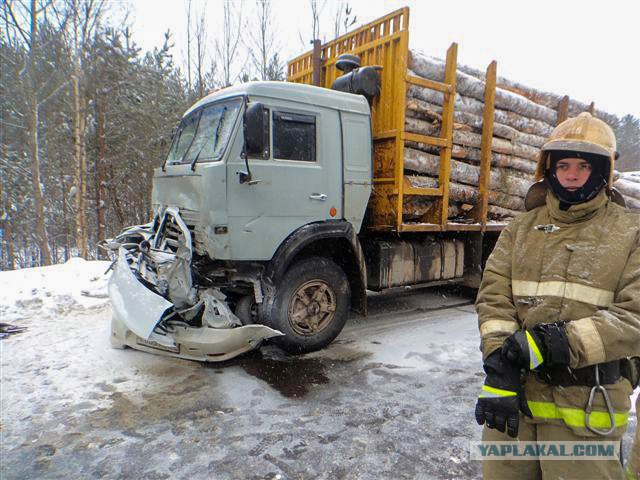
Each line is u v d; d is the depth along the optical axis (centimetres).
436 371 382
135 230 462
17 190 1648
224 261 400
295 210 401
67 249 1805
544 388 144
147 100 1689
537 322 144
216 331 361
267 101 386
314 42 559
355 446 267
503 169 595
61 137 1516
